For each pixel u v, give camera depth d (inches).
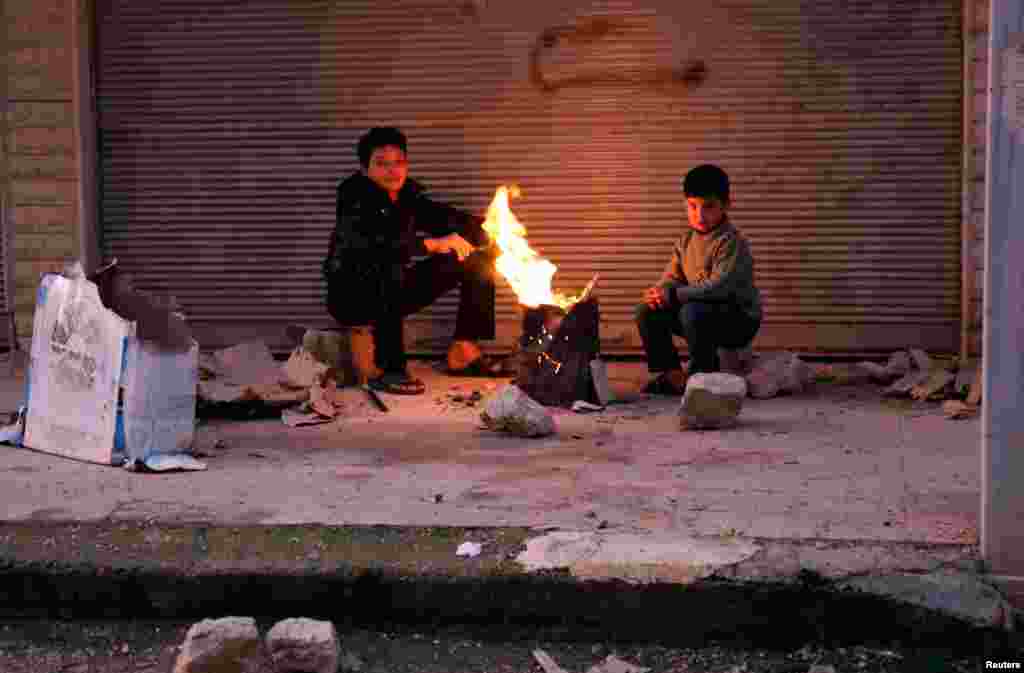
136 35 268.5
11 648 126.5
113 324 169.5
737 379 197.0
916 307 258.4
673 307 228.7
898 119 254.8
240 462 173.9
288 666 116.4
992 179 119.9
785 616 123.9
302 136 268.2
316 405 206.4
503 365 254.1
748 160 259.8
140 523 141.1
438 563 128.8
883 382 240.8
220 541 135.6
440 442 187.9
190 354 173.6
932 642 121.0
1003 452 123.3
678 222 262.5
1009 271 121.3
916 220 256.7
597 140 262.5
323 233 269.7
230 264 271.4
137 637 128.3
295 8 265.4
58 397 178.4
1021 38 117.3
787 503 148.5
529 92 263.0
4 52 266.2
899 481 159.3
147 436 170.4
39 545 135.0
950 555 128.2
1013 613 120.7
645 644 125.9
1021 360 121.9
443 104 264.8
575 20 260.2
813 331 261.6
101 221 271.7
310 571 129.0
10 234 269.0
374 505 148.7
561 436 192.1
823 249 259.8
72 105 265.9
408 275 241.8
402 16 263.9
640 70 259.9
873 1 253.0
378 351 235.0
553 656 123.8
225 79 268.2
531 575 126.7
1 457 175.9
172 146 269.6
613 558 127.5
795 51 256.1
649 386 233.0
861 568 125.2
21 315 270.5
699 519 141.5
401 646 125.8
